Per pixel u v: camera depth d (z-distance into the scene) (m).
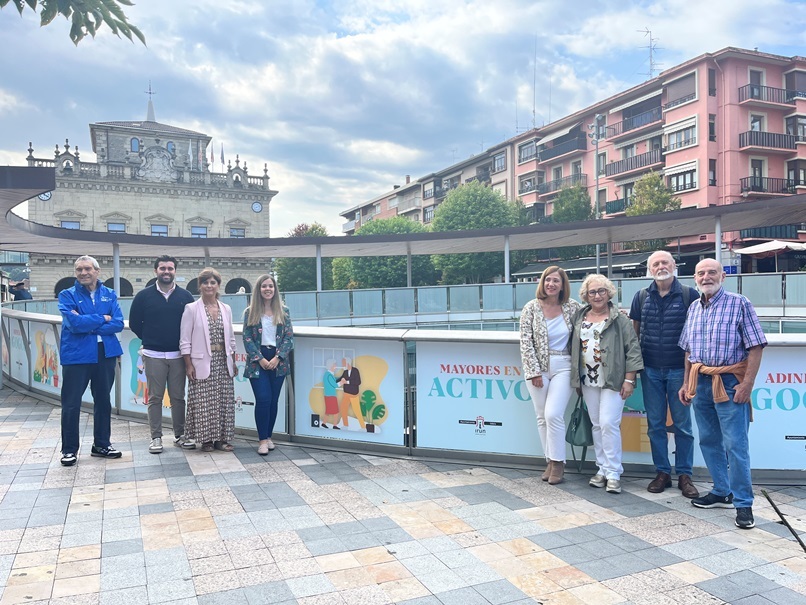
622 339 4.55
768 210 19.33
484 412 5.35
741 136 38.53
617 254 41.62
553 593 2.95
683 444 4.58
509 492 4.57
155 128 55.53
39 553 3.40
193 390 5.72
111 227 49.31
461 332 5.45
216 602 2.84
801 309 16.28
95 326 5.27
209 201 52.44
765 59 39.03
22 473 5.04
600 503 4.32
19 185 9.67
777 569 3.23
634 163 45.09
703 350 4.13
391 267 51.09
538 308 4.78
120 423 7.25
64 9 3.54
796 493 4.52
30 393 9.17
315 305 19.52
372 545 3.53
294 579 3.08
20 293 20.78
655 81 42.94
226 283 50.59
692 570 3.22
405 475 5.02
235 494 4.49
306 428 6.07
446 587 3.01
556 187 54.19
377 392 5.71
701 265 4.15
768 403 4.76
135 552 3.41
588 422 4.78
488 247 28.19
